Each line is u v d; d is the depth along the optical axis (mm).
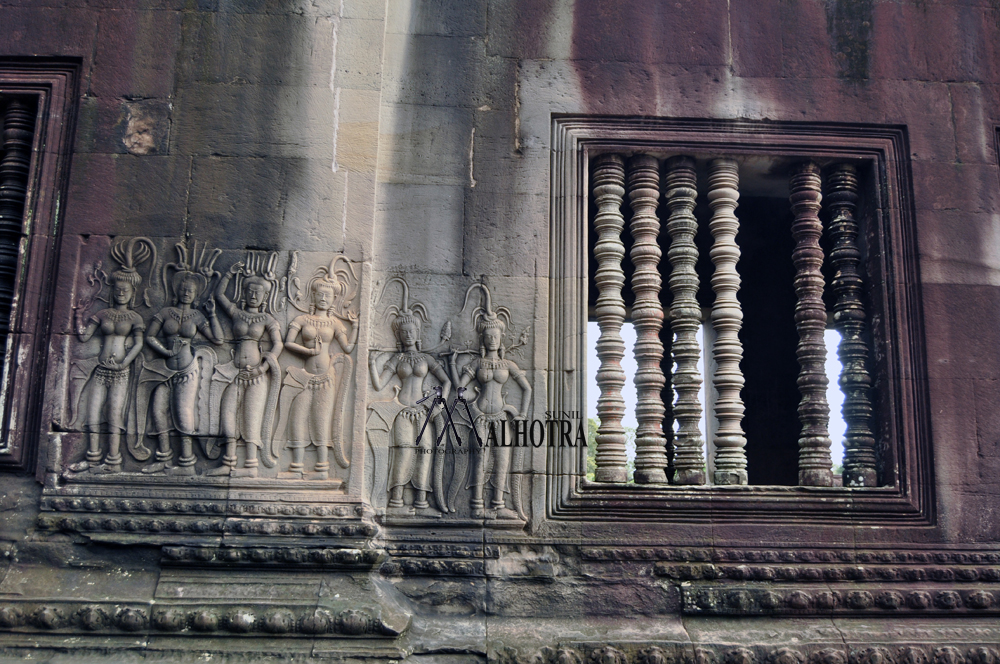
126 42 5348
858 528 4938
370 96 5336
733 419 5262
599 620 4707
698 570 4797
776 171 5738
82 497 4699
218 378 4898
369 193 5184
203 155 5188
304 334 4941
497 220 5250
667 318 8508
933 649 4508
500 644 4449
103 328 4902
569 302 5141
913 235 5355
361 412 4906
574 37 5570
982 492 5008
